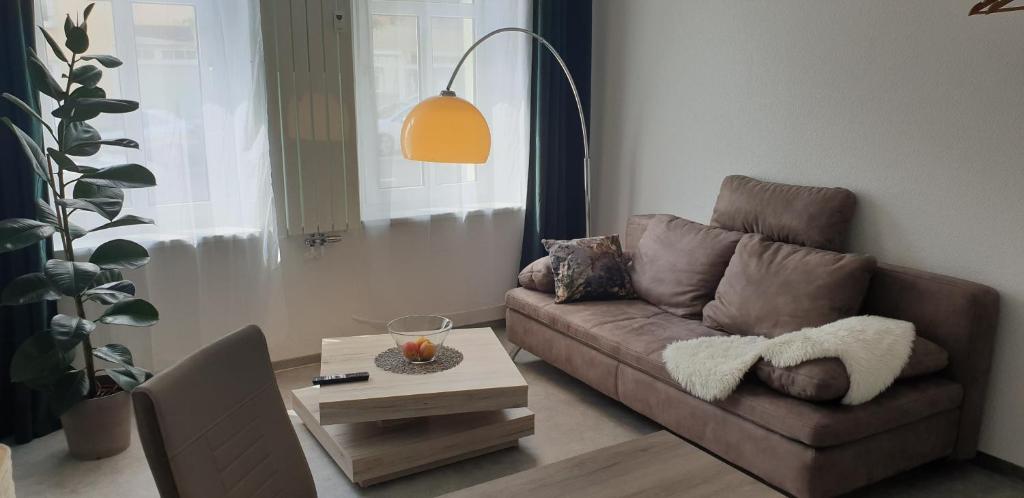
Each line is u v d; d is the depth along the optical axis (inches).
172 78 127.3
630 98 170.9
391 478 106.0
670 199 163.6
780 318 113.1
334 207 148.7
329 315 155.3
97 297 106.8
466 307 175.5
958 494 103.7
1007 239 105.7
